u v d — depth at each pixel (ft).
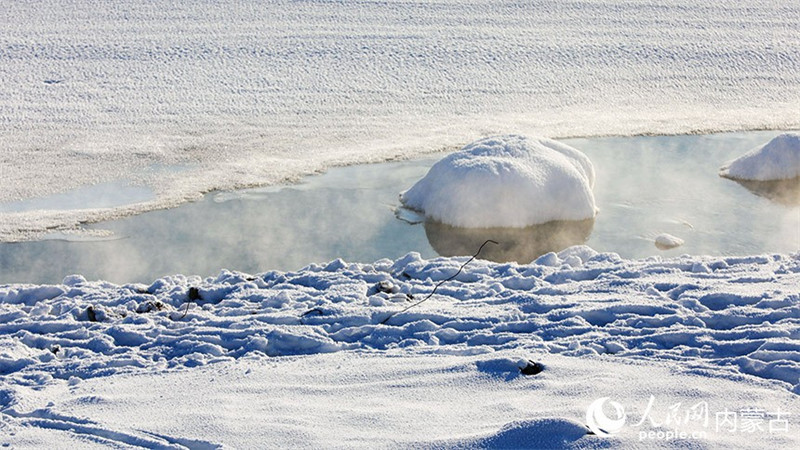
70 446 41.24
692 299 58.08
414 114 136.15
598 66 163.02
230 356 53.88
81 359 53.67
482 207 93.04
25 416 44.93
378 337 55.47
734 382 46.24
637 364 49.19
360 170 111.45
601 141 124.36
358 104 140.46
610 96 147.02
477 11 198.39
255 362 52.24
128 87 147.23
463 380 47.85
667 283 62.44
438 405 44.96
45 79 150.61
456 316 57.57
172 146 120.47
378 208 98.89
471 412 43.80
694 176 109.60
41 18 188.65
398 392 46.83
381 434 41.60
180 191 103.50
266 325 57.52
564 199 95.14
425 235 91.20
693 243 88.53
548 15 196.34
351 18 190.90
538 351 51.80
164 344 55.93
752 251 86.12
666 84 153.99
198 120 132.05
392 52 167.43
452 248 88.07
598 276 65.57
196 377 49.88
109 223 94.02
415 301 62.28
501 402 44.68
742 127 130.93
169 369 51.70
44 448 41.09
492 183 93.61
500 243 89.40
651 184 106.52
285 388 47.73
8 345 55.67
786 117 135.74
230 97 143.13
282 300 62.80
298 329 56.44
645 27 188.44
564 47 172.96
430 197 96.99
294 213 97.04
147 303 62.75
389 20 189.88
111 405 45.85
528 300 60.44
